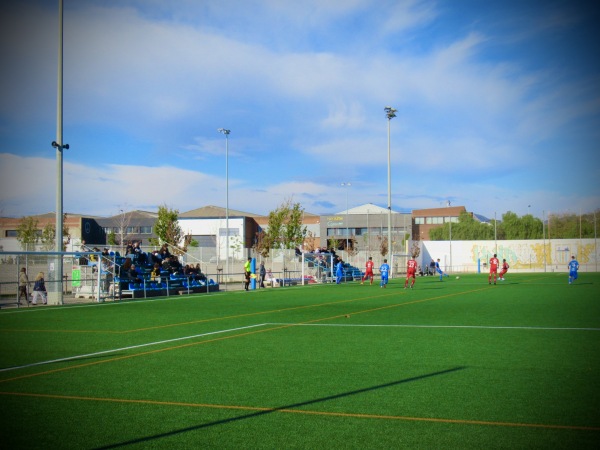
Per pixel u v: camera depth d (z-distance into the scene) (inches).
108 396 339.3
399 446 247.1
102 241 3385.8
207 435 264.8
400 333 605.0
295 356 468.1
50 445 253.3
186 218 3607.3
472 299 1101.1
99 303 1091.9
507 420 283.7
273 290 1507.1
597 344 520.4
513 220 3737.7
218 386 362.3
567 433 263.1
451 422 281.3
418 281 1964.8
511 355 464.1
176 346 527.5
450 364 427.5
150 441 257.3
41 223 3230.8
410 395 334.6
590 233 3432.6
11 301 1160.2
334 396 334.0
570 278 1672.0
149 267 1424.7
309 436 261.7
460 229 3873.0
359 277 2208.4
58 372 410.3
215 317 796.0
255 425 279.6
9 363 446.3
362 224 4037.9
